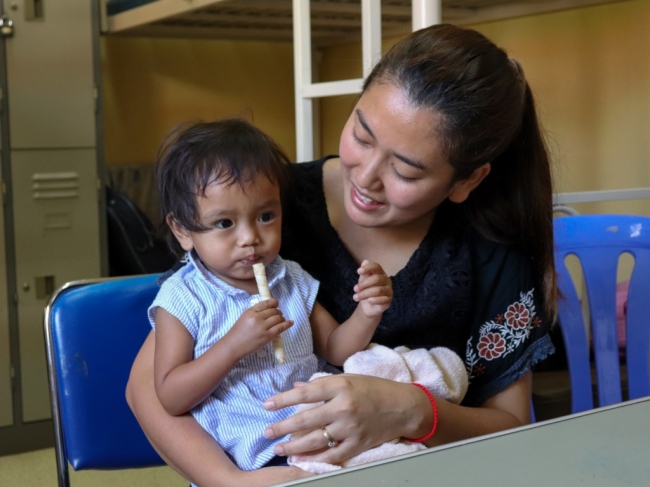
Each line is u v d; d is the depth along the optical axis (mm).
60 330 1172
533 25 2889
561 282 1583
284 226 1205
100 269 2846
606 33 2646
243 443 1039
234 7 2670
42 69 2686
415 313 1153
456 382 1110
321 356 1156
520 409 1189
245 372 1073
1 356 2658
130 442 1193
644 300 1611
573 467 682
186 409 1030
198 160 1049
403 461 695
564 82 2809
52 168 2730
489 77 998
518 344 1193
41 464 2557
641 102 2562
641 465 687
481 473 670
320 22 3057
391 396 984
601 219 1637
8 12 2613
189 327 1062
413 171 983
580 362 1597
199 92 3787
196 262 1119
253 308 999
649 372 1622
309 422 949
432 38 1016
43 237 2730
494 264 1205
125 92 3580
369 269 1084
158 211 1161
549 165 1228
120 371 1196
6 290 2666
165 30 3270
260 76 3963
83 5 2732
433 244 1186
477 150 1002
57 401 1172
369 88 1023
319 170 1240
